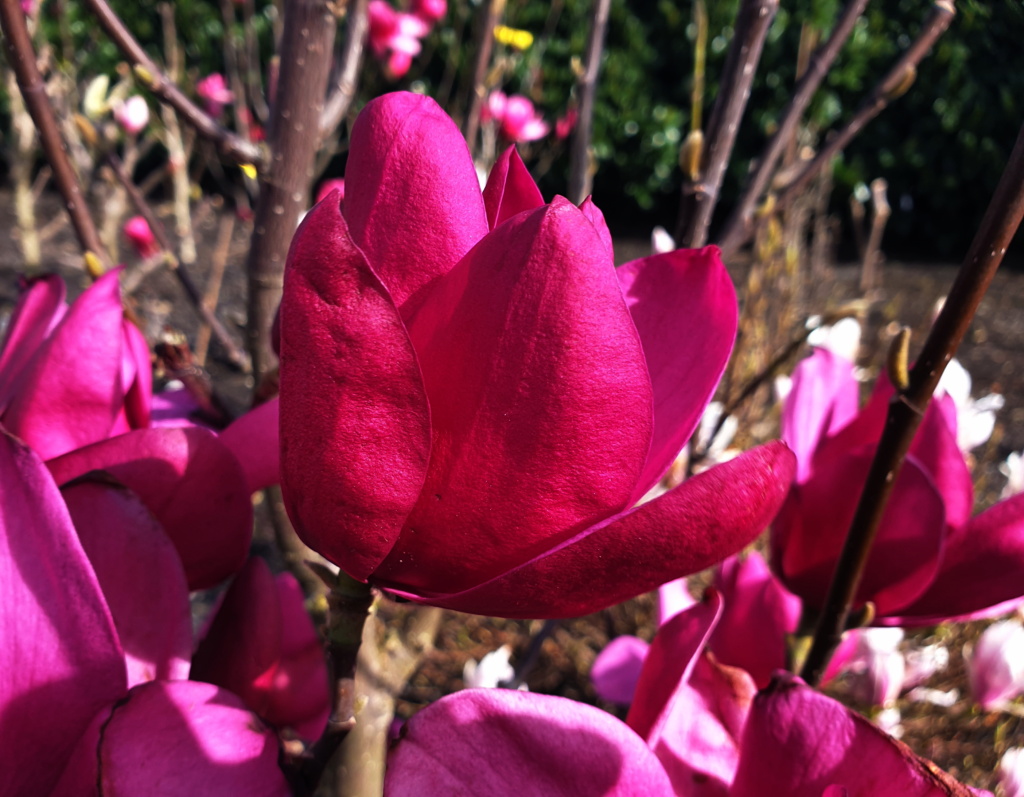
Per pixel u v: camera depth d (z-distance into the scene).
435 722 0.21
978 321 2.70
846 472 0.32
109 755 0.21
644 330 0.25
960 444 0.65
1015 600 0.32
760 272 1.22
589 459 0.19
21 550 0.21
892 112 2.42
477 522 0.19
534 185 0.24
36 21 1.14
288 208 0.42
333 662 0.24
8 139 2.14
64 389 0.26
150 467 0.25
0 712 0.22
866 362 1.91
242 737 0.23
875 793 0.23
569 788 0.20
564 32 3.11
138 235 1.38
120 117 1.45
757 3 0.44
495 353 0.18
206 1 2.83
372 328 0.18
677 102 3.32
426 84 2.53
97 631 0.22
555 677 1.28
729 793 0.27
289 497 0.20
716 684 0.31
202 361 1.84
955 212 3.04
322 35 0.41
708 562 0.19
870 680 0.63
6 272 2.60
